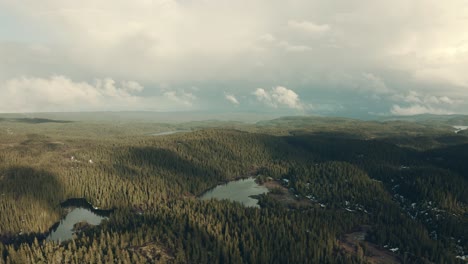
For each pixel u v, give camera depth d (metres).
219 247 180.25
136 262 166.38
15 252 177.12
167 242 185.75
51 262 166.12
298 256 177.00
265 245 186.25
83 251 173.88
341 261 178.00
